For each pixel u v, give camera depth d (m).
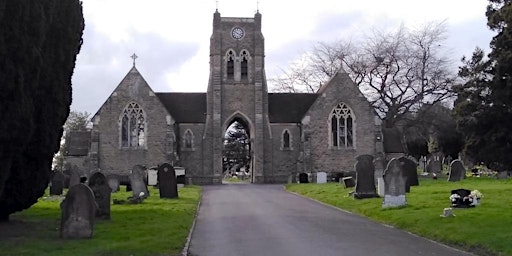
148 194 34.09
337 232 18.77
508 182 40.47
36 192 19.72
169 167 33.34
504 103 23.50
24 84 17.02
